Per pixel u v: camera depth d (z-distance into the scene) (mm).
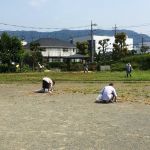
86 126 14055
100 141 11500
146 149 10477
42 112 17719
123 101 22031
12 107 19625
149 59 69438
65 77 47312
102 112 17672
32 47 85875
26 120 15445
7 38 67750
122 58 76750
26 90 29891
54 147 10766
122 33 85562
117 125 14242
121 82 38062
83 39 123750
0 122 14969
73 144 11125
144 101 21984
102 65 71375
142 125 14227
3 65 66500
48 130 13281
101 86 33312
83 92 27719
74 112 17703
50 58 104938
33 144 11141
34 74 57469
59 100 22766
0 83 37844
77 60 94438
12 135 12438
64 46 107000
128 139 11758
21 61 69438
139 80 40750
